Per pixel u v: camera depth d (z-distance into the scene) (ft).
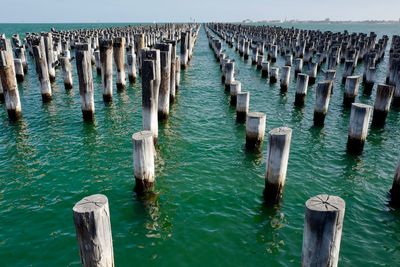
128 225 29.71
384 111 54.75
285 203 33.12
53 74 84.89
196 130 53.88
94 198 19.51
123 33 188.65
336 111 65.31
